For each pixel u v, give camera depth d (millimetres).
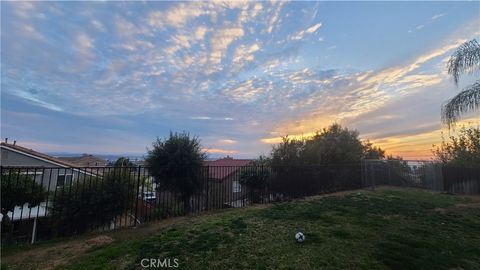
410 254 4508
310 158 14203
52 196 6809
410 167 17203
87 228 6613
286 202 10328
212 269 3902
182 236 5477
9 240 5797
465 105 9656
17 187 6195
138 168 7688
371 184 15977
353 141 17375
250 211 8250
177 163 8766
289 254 4461
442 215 7969
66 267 4070
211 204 9547
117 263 4133
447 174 15664
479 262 4332
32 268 4086
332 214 7613
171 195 8875
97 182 6789
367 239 5281
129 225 6906
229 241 5094
